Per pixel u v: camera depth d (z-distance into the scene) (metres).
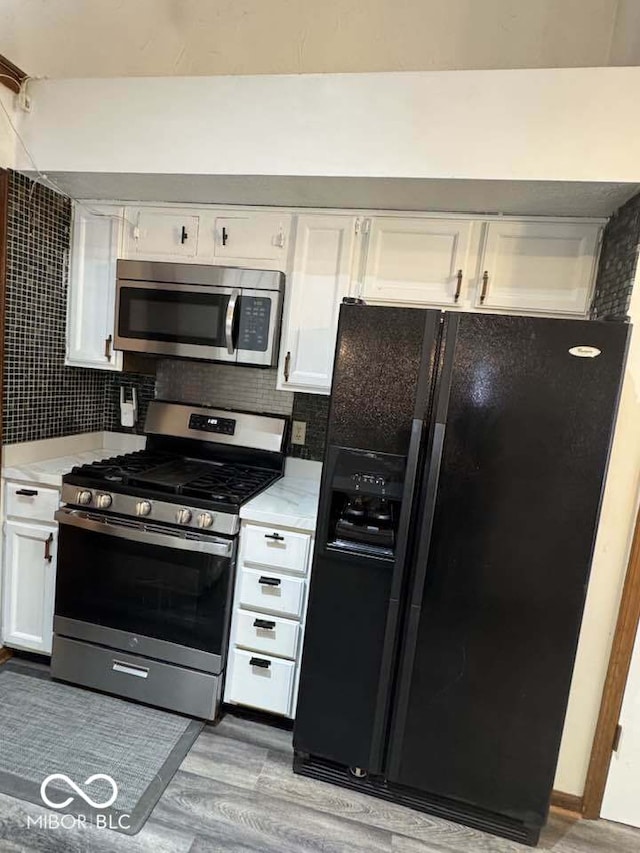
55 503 2.03
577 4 1.87
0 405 2.00
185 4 2.13
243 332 2.04
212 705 1.90
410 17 2.00
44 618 2.09
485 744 1.55
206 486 1.95
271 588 1.83
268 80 1.68
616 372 1.36
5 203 1.89
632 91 1.46
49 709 1.91
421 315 1.45
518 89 1.52
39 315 2.14
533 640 1.48
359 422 1.53
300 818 1.56
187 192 1.97
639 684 1.61
